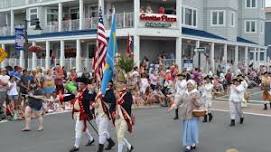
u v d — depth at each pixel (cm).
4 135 1472
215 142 1357
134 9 3503
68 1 4122
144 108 2408
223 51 4600
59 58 4312
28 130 1567
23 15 5053
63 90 2316
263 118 1986
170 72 2584
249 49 5328
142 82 2555
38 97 1572
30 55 4422
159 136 1462
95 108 1179
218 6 4566
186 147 1210
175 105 1245
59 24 4234
